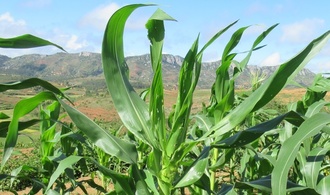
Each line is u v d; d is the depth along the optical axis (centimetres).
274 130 383
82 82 16538
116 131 689
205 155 239
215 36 226
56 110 377
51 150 377
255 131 226
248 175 491
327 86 414
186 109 235
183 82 236
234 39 283
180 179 239
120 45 240
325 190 245
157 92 235
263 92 204
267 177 248
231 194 257
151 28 227
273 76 197
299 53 188
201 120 342
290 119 241
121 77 244
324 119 192
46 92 221
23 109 224
